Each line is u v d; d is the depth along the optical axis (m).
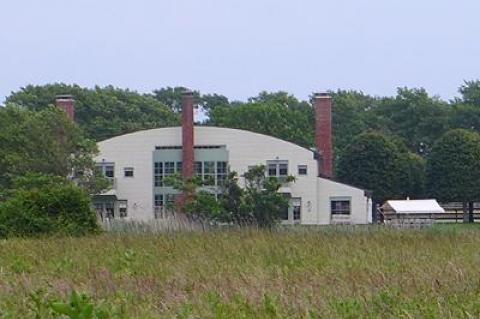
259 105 188.12
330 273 29.75
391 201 143.75
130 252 39.06
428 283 26.14
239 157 138.12
